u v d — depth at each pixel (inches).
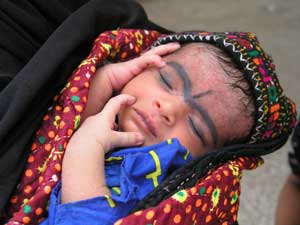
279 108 38.1
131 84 36.9
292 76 85.4
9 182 30.1
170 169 34.7
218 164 33.9
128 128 35.2
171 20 99.6
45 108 33.3
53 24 36.7
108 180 31.9
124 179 30.5
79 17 35.2
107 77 36.7
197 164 31.8
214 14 103.3
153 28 45.9
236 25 99.7
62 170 30.1
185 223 28.4
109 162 32.8
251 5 108.3
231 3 108.2
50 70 31.8
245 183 65.2
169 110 34.8
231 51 36.9
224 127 36.4
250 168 37.9
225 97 35.9
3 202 29.3
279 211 40.6
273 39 96.2
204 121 35.7
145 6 103.7
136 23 42.7
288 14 105.4
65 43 33.2
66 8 37.8
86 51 37.5
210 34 38.7
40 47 34.8
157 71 36.9
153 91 35.9
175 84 36.0
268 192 64.0
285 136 41.7
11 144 30.8
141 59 37.0
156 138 34.9
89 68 34.0
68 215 27.9
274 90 37.3
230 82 36.2
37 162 31.6
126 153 32.9
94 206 28.5
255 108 36.9
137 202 30.4
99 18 37.6
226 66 36.6
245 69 36.4
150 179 32.2
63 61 33.2
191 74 36.2
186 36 39.3
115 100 34.2
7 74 32.6
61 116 32.5
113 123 33.4
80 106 32.5
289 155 38.4
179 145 33.4
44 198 29.2
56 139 31.3
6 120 29.8
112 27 40.2
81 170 29.8
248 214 60.9
